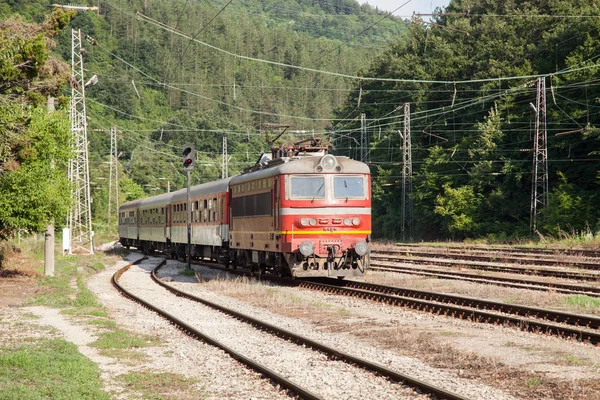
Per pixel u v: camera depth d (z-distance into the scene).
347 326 17.09
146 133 191.00
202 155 165.38
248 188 31.11
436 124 90.06
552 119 70.00
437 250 51.41
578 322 16.25
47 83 28.45
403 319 17.98
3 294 24.41
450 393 9.73
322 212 26.92
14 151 27.34
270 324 16.48
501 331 15.63
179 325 17.36
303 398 10.14
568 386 10.48
